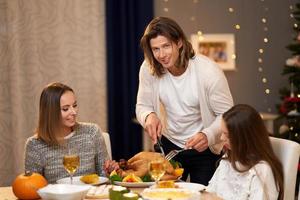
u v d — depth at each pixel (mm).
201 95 2930
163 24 2791
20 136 5086
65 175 2711
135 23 5312
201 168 3059
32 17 5066
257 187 2279
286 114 5258
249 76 5977
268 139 2420
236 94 5953
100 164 2875
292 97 5133
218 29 5820
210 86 2898
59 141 2682
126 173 2521
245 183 2338
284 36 6039
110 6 5227
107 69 5289
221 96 2922
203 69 2922
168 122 3129
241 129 2385
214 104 2936
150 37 2809
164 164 2301
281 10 6016
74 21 5215
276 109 6059
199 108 3008
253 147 2375
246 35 5922
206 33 5785
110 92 5309
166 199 2006
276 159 2381
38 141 2711
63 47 5203
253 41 5953
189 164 3100
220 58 5840
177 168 2643
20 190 2229
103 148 2910
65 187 2141
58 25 5168
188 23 5719
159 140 2957
